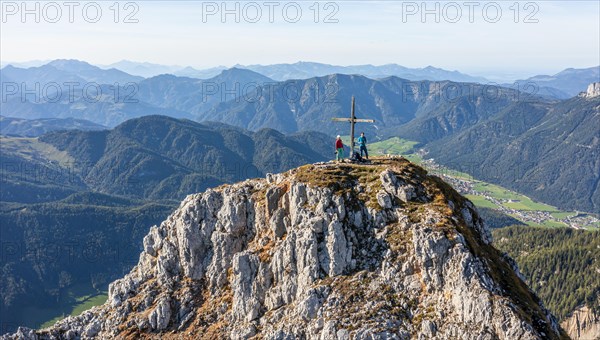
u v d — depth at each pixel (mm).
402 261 67562
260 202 81750
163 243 90062
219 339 75250
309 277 71062
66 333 86000
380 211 72188
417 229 67312
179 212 90062
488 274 63500
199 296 83062
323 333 64625
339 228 71688
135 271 94062
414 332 61844
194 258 85125
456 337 59250
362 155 87188
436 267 64500
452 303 62188
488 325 58500
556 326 71250
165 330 81000
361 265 69625
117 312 85875
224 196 85000
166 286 86250
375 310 64500
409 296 65062
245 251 78875
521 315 58250
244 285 76750
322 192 74688
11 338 84375
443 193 76812
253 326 73188
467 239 66812
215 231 84438
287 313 71375
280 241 76875
